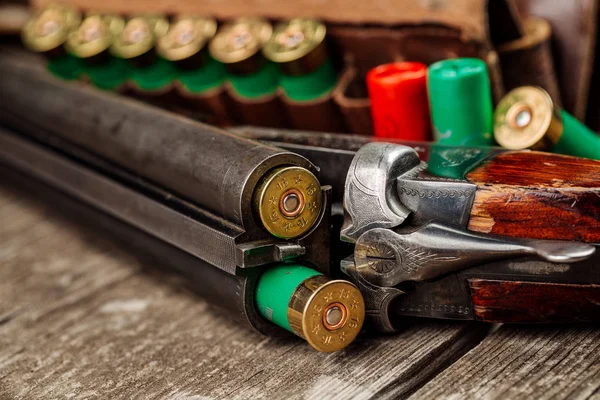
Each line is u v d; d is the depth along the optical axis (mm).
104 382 395
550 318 380
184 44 486
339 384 380
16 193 516
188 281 415
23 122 492
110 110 441
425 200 376
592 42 470
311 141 414
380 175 377
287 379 385
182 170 399
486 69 422
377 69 439
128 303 441
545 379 371
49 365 407
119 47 501
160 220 410
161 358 404
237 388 384
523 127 418
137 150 420
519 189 369
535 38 457
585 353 377
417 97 430
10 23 580
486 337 391
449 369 379
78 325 430
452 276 379
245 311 389
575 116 479
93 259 476
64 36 516
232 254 381
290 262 387
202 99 497
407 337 395
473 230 373
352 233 382
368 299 386
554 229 368
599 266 369
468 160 392
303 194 381
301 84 464
